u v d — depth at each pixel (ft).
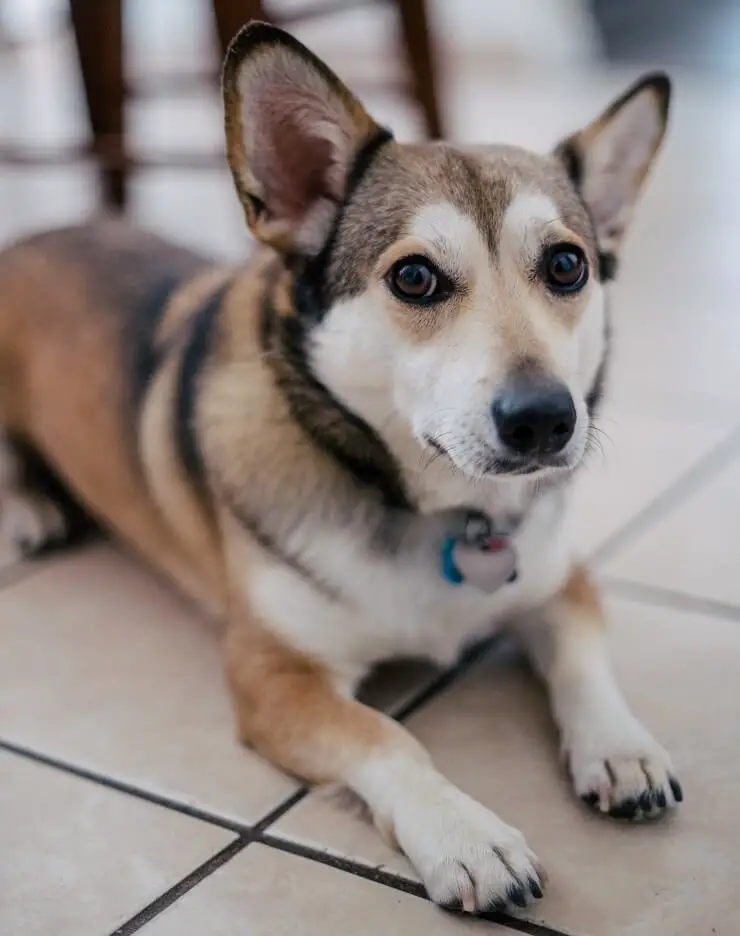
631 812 3.94
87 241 6.57
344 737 4.16
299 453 4.58
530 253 4.25
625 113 4.81
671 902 3.58
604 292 4.91
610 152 4.87
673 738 4.41
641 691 4.72
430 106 11.91
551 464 4.00
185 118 18.37
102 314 5.99
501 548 4.63
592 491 6.69
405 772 3.99
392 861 3.85
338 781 4.13
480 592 4.68
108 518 6.07
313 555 4.47
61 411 6.05
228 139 4.37
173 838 4.00
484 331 4.06
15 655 5.24
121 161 10.03
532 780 4.24
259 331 4.77
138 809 4.16
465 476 4.28
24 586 5.95
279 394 4.63
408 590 4.57
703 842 3.84
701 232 12.71
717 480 6.75
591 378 4.68
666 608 5.39
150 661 5.17
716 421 7.61
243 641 4.66
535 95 20.86
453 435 4.02
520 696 4.83
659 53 24.50
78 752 4.51
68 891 3.75
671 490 6.64
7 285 6.49
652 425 7.59
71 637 5.40
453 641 4.83
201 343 5.14
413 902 3.65
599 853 3.82
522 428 3.85
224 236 12.14
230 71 4.26
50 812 4.15
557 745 4.45
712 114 19.22
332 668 4.61
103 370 5.80
